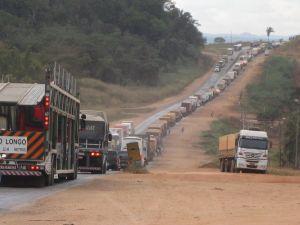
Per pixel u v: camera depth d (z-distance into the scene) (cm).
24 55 19488
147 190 4519
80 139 7581
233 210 3212
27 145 4416
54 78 4550
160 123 17450
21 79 16900
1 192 4069
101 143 7606
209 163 11738
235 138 9419
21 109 4425
